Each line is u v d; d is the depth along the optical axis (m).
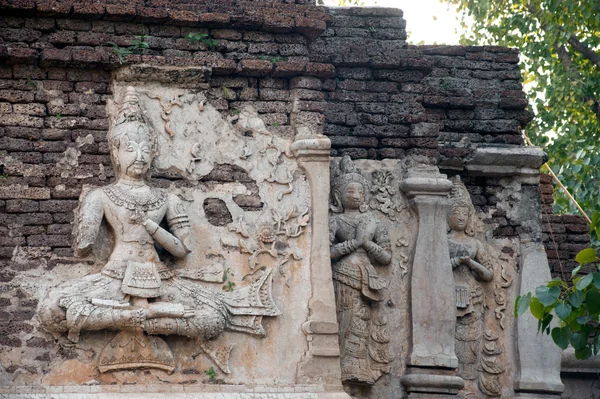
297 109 12.46
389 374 13.12
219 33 12.45
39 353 11.30
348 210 13.23
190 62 12.17
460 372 13.59
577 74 20.14
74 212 11.72
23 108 11.81
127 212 11.61
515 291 13.95
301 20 12.54
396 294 13.27
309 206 12.28
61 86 11.94
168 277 11.70
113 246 11.70
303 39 12.65
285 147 12.39
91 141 11.91
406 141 13.56
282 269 12.10
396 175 13.48
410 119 13.55
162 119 12.09
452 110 14.36
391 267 13.29
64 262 11.59
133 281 11.45
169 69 12.07
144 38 12.17
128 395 11.22
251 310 11.84
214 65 12.26
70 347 11.34
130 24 12.20
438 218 13.37
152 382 11.46
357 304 13.02
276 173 12.30
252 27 12.49
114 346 11.40
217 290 11.84
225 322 11.73
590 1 19.11
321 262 12.16
